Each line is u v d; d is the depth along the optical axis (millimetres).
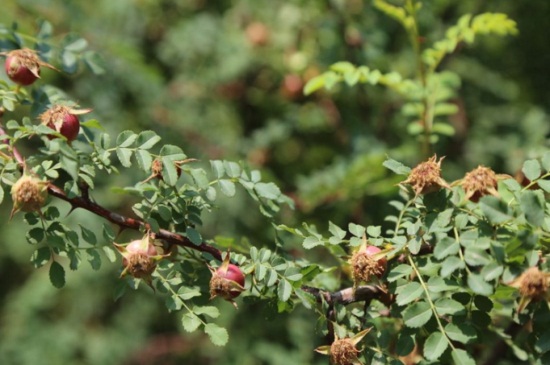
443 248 2338
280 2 6473
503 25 4367
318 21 5973
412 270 2506
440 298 2416
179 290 2650
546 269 2299
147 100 6398
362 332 2469
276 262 2617
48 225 2631
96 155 2695
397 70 5766
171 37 6738
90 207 2670
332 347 2463
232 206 5918
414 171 2508
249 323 5840
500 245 2227
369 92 5883
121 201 6133
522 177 2875
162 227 2799
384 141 5812
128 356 7375
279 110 6617
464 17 4484
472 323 2473
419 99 4695
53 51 3771
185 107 6719
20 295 7648
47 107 3211
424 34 5688
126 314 7531
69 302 7520
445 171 5570
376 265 2502
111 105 6199
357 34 5527
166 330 7594
